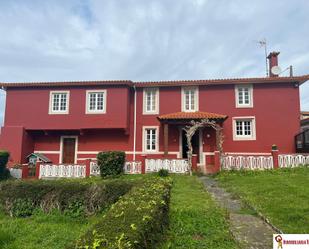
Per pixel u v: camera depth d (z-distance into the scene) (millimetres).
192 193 9391
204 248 4789
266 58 20859
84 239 2932
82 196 7613
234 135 17750
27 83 18703
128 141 18672
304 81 17438
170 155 18094
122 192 7379
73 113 18453
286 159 14195
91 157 18828
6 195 7926
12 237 5766
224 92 18281
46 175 15078
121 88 18344
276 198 7941
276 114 17531
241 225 6090
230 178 12312
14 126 18422
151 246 3588
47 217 7324
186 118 16344
